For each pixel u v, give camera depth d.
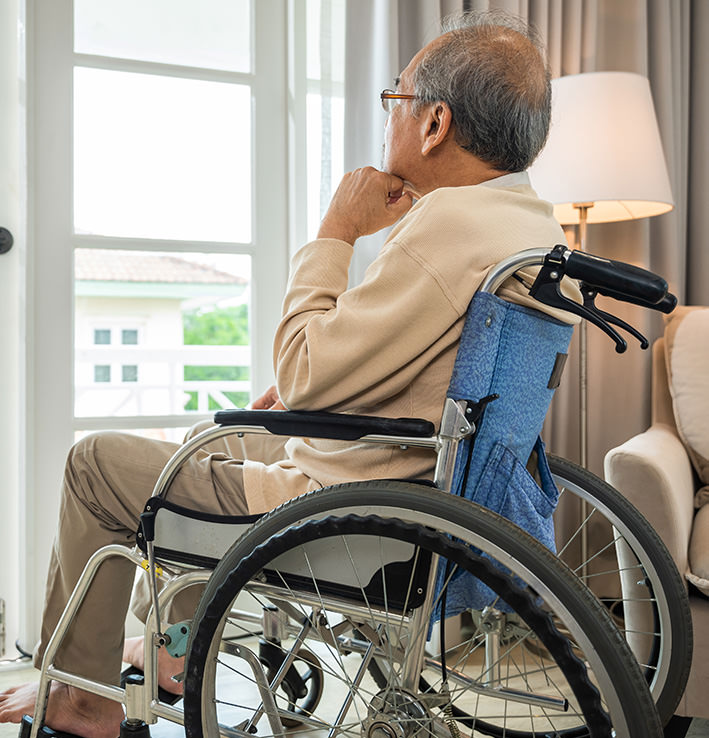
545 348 0.98
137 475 1.14
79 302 1.93
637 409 2.18
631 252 2.20
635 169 1.81
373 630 0.95
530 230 0.96
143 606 1.35
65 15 1.88
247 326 2.08
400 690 0.90
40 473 1.89
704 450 1.69
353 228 1.09
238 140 2.05
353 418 0.91
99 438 1.15
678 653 1.13
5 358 1.92
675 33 2.22
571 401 2.18
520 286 0.94
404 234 0.95
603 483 1.20
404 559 0.90
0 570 1.93
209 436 1.00
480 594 1.01
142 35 1.96
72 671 1.20
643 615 1.37
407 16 1.93
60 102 1.88
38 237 1.87
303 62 2.00
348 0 1.88
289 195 2.05
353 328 0.93
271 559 0.89
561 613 0.79
